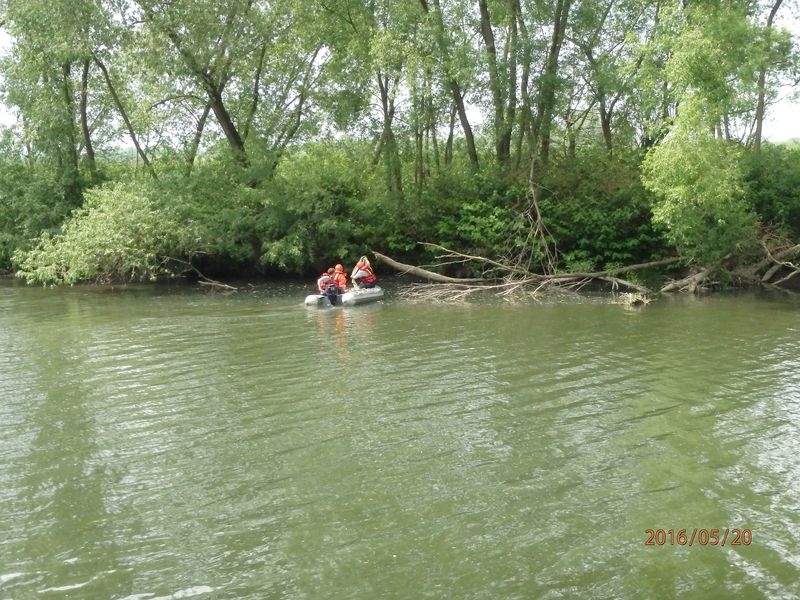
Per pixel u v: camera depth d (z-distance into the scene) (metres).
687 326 17.20
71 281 26.39
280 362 13.92
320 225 27.86
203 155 29.73
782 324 17.31
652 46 22.02
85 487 8.18
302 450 9.19
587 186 27.28
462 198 28.98
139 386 12.30
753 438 9.37
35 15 27.39
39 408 11.12
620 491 7.83
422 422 10.21
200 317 19.75
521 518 7.25
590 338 15.90
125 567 6.47
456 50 25.70
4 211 31.77
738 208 22.59
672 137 20.78
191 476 8.43
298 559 6.55
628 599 5.84
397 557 6.54
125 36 26.75
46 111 30.44
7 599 5.97
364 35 27.72
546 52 27.06
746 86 20.94
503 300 22.67
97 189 28.09
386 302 22.55
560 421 10.19
